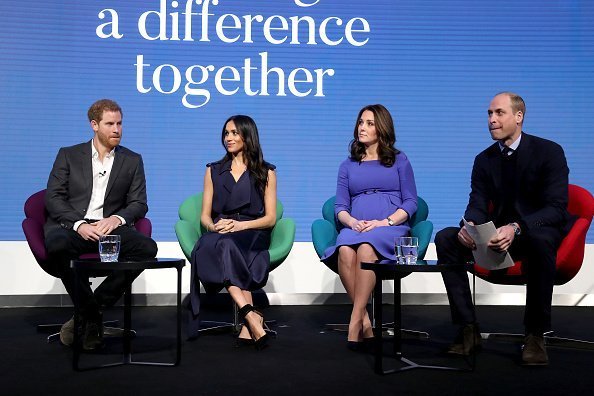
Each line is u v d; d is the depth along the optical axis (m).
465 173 9.52
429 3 9.60
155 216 9.21
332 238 7.22
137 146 9.23
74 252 6.25
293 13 9.50
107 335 6.77
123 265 5.09
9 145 9.03
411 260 5.58
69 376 4.96
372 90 9.52
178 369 5.23
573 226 6.16
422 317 8.32
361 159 7.34
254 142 7.14
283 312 8.71
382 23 9.56
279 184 9.39
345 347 6.21
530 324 5.51
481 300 9.64
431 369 5.29
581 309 9.16
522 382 4.87
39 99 9.11
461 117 9.55
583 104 9.59
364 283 6.25
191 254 6.52
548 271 5.52
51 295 9.11
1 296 9.01
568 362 5.56
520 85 9.59
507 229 5.67
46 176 9.08
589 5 9.65
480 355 5.86
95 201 6.91
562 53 9.62
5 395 4.43
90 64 9.21
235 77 9.41
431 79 9.55
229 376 5.01
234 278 6.23
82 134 9.17
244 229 6.83
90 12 9.25
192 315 6.46
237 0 9.45
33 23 9.14
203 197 7.23
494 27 9.62
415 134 9.51
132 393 4.50
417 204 7.36
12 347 6.09
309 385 4.76
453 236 5.93
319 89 9.47
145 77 9.29
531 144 6.25
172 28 9.35
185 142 9.30
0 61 9.06
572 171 9.53
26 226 6.70
